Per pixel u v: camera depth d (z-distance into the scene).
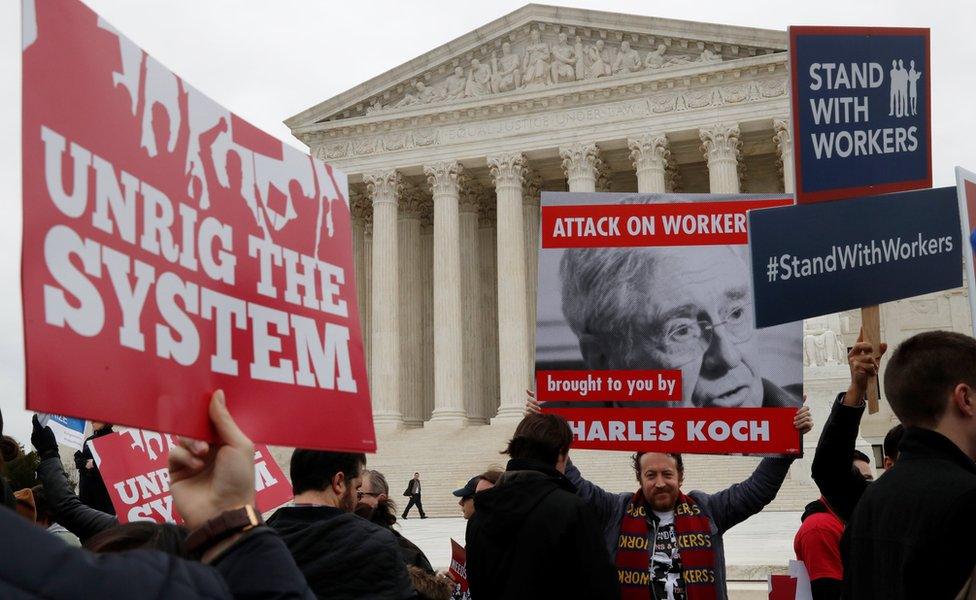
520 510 7.00
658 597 8.59
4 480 6.34
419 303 74.81
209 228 4.73
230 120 5.01
